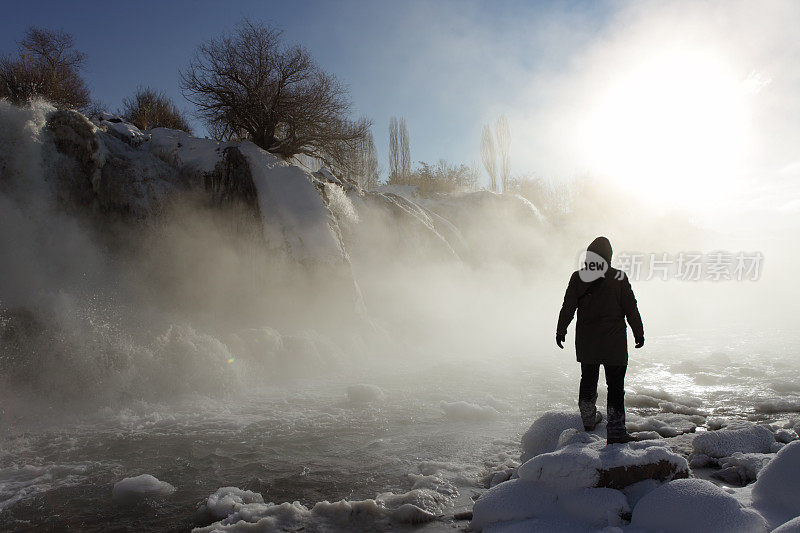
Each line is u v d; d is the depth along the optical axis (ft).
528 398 21.40
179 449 15.74
